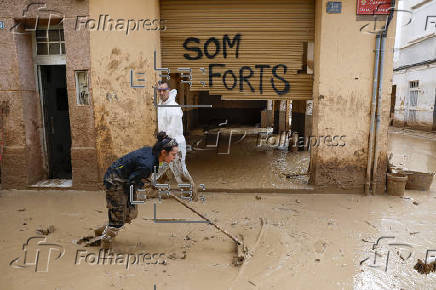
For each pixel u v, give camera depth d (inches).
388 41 211.0
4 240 156.6
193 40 229.5
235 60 231.5
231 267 134.8
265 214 191.3
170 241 157.3
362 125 221.6
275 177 262.4
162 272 130.5
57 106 248.4
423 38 619.5
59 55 233.6
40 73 239.1
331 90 218.5
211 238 160.7
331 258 142.0
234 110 738.2
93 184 231.1
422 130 628.7
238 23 226.1
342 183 228.5
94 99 222.2
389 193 227.1
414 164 327.0
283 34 226.7
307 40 227.1
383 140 221.5
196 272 130.8
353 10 209.8
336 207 202.8
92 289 119.0
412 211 196.5
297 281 125.4
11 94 223.9
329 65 215.9
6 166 231.9
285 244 153.9
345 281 125.5
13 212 192.7
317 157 226.2
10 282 122.6
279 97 235.9
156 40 218.4
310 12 223.8
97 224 176.7
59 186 233.1
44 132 246.2
